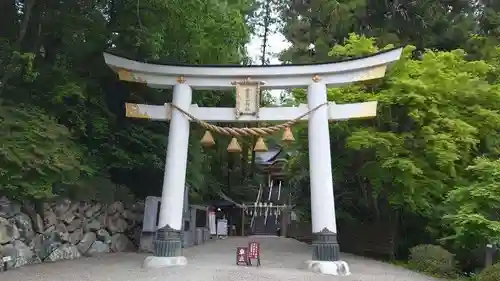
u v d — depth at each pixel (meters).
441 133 13.29
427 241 15.78
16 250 10.55
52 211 12.27
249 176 34.56
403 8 18.95
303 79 12.14
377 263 14.33
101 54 14.32
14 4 12.38
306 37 20.73
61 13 12.84
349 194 18.17
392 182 13.90
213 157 27.47
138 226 16.25
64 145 11.31
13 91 11.79
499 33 19.72
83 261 12.00
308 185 20.75
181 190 11.76
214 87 12.36
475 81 14.09
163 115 12.23
